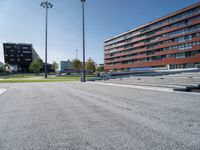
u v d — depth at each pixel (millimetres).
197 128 4027
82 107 6805
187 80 14039
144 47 66125
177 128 4047
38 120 4996
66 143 3299
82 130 4039
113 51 86000
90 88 15125
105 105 7137
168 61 54812
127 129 4047
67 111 6133
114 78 29344
